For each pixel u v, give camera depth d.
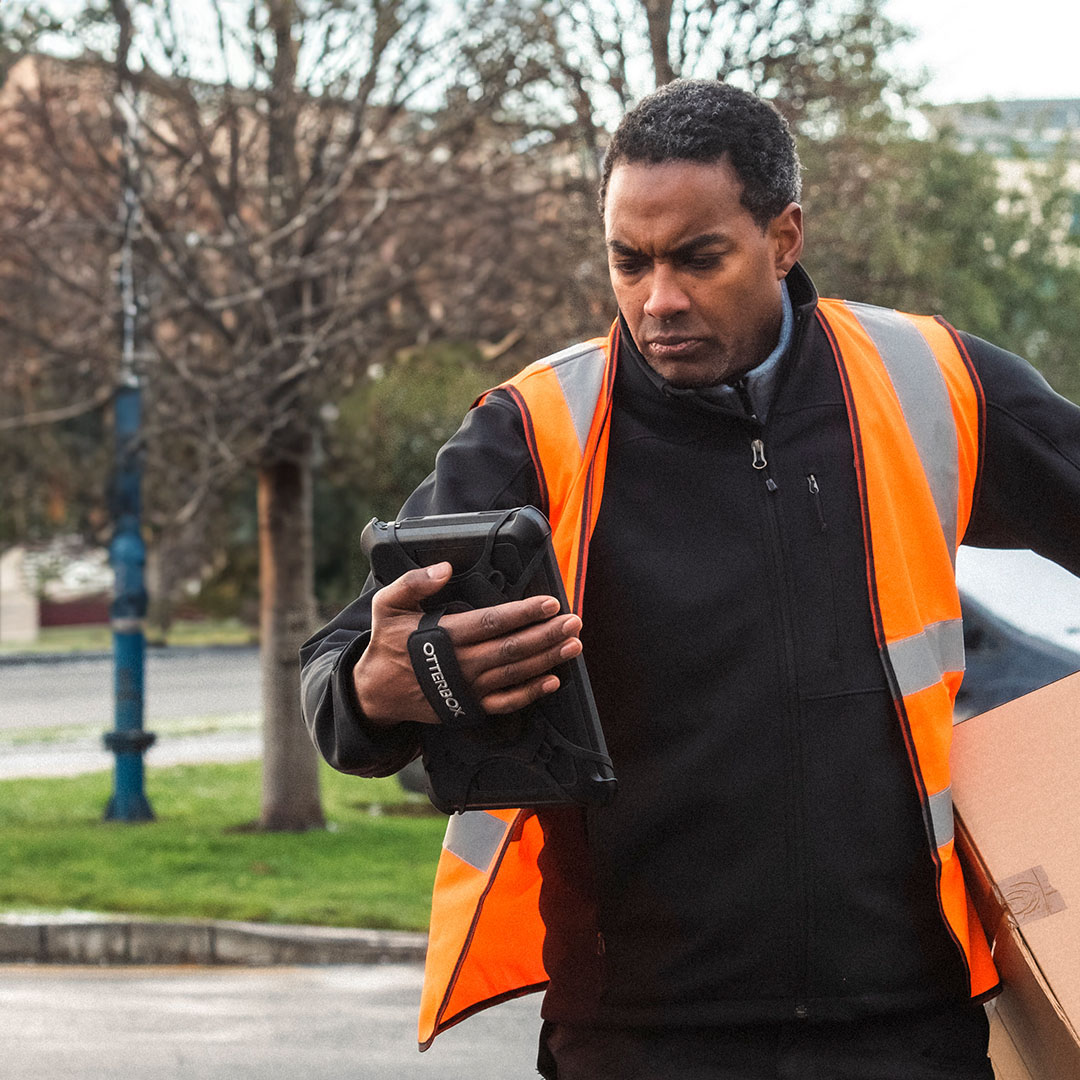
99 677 34.53
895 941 2.23
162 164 13.00
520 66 11.15
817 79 11.37
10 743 21.17
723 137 2.19
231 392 11.35
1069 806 2.31
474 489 2.28
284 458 12.30
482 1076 6.56
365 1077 6.55
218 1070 6.64
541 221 12.34
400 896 10.15
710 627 2.24
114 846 11.97
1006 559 5.58
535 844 2.42
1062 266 23.64
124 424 13.04
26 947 9.38
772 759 2.22
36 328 12.51
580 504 2.29
